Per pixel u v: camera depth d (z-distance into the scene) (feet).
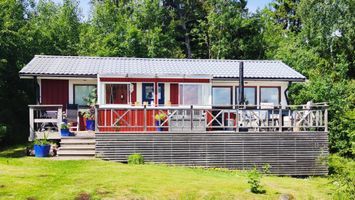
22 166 46.85
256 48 125.29
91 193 36.35
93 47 109.70
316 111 58.75
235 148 55.11
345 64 97.19
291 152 55.98
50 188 37.29
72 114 64.49
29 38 90.63
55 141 59.77
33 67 67.72
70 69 68.28
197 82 64.69
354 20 101.19
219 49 123.54
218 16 124.77
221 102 72.74
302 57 99.55
